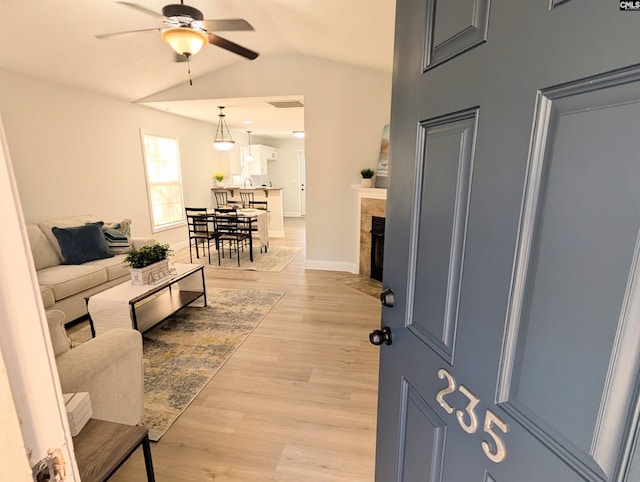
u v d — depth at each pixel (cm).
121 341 164
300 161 1080
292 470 163
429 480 85
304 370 245
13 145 343
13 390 40
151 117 552
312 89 449
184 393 219
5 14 257
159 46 361
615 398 41
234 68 457
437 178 75
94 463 104
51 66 347
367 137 450
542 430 51
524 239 53
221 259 562
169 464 166
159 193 588
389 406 108
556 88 46
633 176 38
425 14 77
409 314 91
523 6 50
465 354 68
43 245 344
